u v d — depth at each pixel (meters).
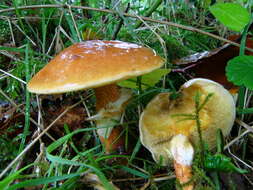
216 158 0.16
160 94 0.18
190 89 0.18
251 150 0.20
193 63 0.24
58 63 0.17
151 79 0.22
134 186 0.18
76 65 0.16
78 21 0.33
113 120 0.20
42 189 0.16
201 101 0.18
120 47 0.17
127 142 0.21
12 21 0.30
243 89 0.20
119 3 0.31
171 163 0.19
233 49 0.24
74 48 0.17
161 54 0.29
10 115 0.23
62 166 0.18
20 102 0.24
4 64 0.28
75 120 0.24
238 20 0.21
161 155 0.19
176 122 0.17
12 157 0.20
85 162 0.18
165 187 0.18
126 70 0.15
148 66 0.16
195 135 0.18
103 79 0.15
